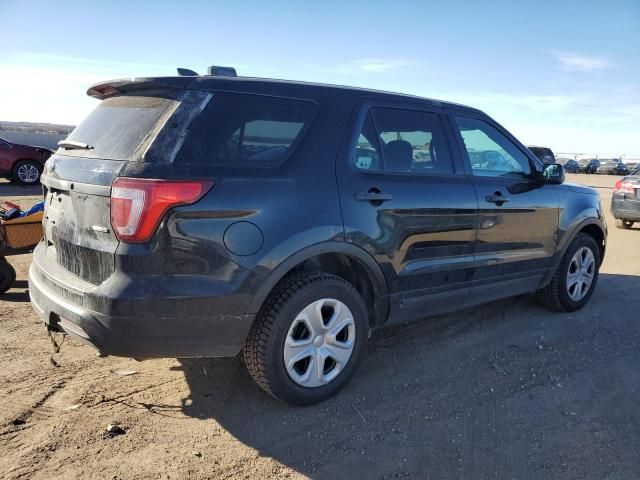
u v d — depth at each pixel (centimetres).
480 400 361
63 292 308
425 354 434
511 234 454
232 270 300
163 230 284
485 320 514
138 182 283
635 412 349
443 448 306
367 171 363
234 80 330
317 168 337
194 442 306
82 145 333
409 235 376
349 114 363
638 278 697
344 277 382
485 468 289
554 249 502
